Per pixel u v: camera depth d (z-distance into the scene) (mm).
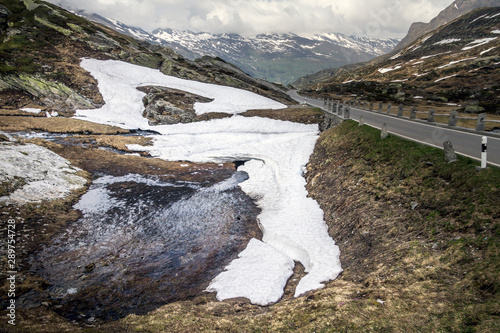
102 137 34969
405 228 11469
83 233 16453
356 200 15500
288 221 17422
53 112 40938
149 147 34094
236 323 8492
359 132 23203
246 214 20094
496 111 51375
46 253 14219
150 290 12242
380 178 15750
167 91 50250
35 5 62375
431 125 24312
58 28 59406
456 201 10711
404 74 147000
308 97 81750
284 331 7613
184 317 9078
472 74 105875
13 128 32219
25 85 43406
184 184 25219
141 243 16062
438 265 8695
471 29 186375
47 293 11578
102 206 19875
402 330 6621
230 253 15375
